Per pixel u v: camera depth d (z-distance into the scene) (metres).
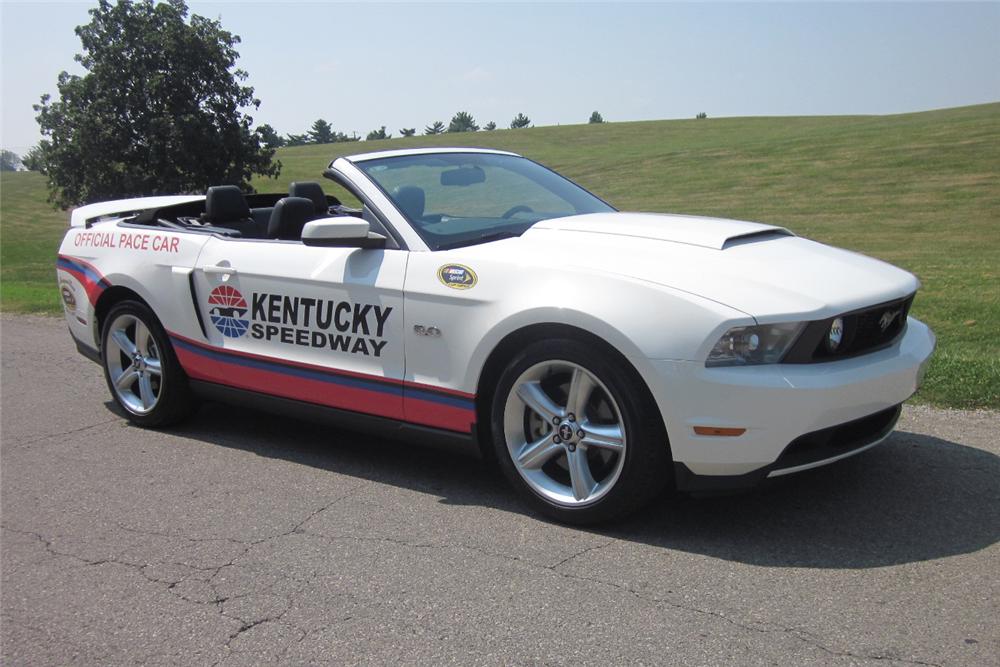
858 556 3.29
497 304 3.73
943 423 4.76
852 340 3.37
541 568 3.32
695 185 31.20
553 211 4.68
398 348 4.09
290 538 3.71
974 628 2.75
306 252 4.49
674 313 3.31
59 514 4.11
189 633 2.99
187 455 4.92
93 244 5.69
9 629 3.07
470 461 4.62
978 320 7.54
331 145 69.62
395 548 3.56
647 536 3.55
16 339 8.85
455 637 2.86
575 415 3.62
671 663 2.64
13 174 58.03
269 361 4.64
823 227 21.20
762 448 3.23
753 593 3.04
